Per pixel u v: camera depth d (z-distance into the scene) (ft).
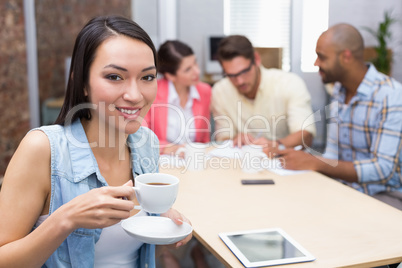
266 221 4.45
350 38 6.98
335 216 4.58
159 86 8.36
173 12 14.43
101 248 3.39
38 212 3.14
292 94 8.59
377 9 15.20
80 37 3.06
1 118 10.93
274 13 14.98
